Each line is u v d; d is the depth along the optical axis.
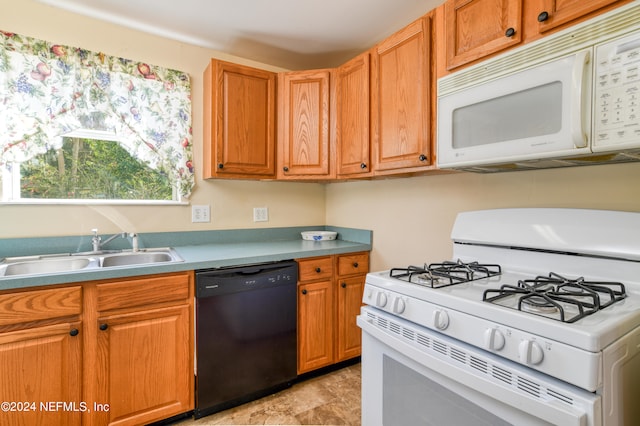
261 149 2.09
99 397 1.42
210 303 1.65
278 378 1.89
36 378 1.29
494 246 1.44
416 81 1.55
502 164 1.28
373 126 1.82
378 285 1.24
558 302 0.92
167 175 2.05
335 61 2.44
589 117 0.95
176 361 1.59
